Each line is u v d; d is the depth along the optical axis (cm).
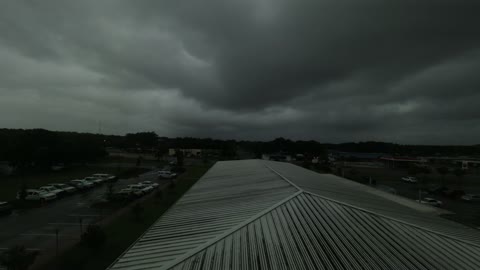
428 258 669
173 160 7731
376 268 605
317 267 598
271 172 2030
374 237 757
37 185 3478
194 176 4638
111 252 1412
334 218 876
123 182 3988
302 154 10825
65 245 1513
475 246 770
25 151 4191
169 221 1004
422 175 5631
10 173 4466
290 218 873
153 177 4516
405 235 786
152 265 639
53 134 5034
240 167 2745
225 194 1384
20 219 2053
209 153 10912
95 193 3131
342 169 5959
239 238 746
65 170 4984
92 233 1430
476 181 4881
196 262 633
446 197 3412
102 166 5794
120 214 2211
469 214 2466
